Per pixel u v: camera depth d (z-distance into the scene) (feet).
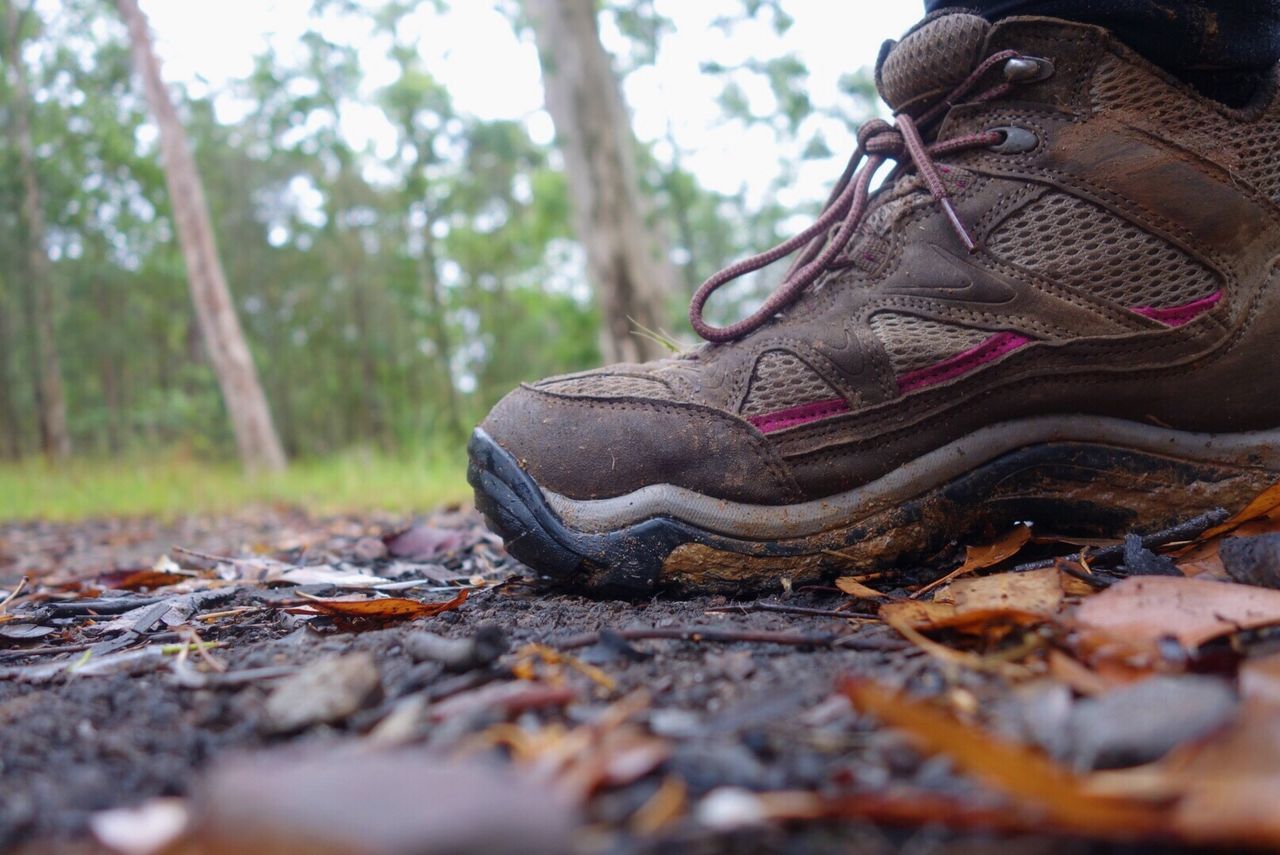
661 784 0.45
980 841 0.39
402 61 14.37
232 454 14.83
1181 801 0.38
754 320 0.97
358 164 20.20
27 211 13.03
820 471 0.91
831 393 0.92
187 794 0.49
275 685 0.67
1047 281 0.90
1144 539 0.88
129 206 15.84
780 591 0.93
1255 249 0.89
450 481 4.46
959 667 0.63
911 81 0.97
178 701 0.65
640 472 0.92
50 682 0.75
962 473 0.92
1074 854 0.37
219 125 19.99
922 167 0.93
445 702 0.59
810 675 0.63
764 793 0.44
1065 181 0.90
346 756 0.44
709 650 0.71
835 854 0.39
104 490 5.78
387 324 22.16
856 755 0.49
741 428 0.91
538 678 0.65
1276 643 0.62
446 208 17.22
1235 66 0.91
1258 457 0.91
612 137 5.88
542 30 5.91
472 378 20.65
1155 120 0.89
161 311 19.79
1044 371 0.90
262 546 2.27
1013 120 0.92
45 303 11.49
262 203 21.71
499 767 0.46
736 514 0.91
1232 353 0.89
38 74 12.73
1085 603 0.69
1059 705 0.51
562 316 8.04
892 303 0.93
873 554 0.92
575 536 0.92
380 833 0.35
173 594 1.29
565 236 10.14
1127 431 0.92
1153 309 0.89
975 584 0.80
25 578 1.23
